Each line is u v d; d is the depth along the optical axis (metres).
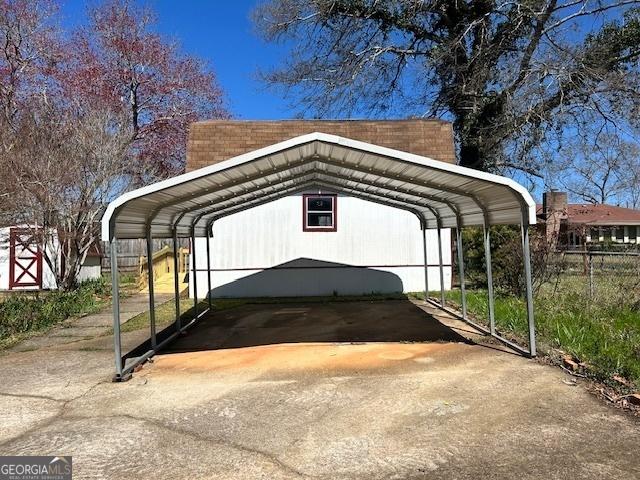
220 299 12.98
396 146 13.86
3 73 21.19
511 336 7.38
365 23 21.06
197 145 13.62
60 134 12.72
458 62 19.62
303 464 3.54
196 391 5.35
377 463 3.53
